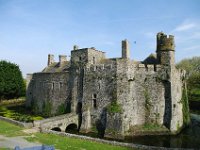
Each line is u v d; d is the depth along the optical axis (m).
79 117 47.72
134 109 43.91
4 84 77.56
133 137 41.72
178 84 47.34
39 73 61.19
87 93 47.16
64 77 53.38
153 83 44.69
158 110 44.06
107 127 42.59
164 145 37.09
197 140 39.66
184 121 49.19
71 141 29.41
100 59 52.12
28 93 66.94
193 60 107.69
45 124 40.06
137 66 44.91
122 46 44.50
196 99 78.44
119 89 43.31
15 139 29.97
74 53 51.00
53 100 55.53
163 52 44.88
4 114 53.56
